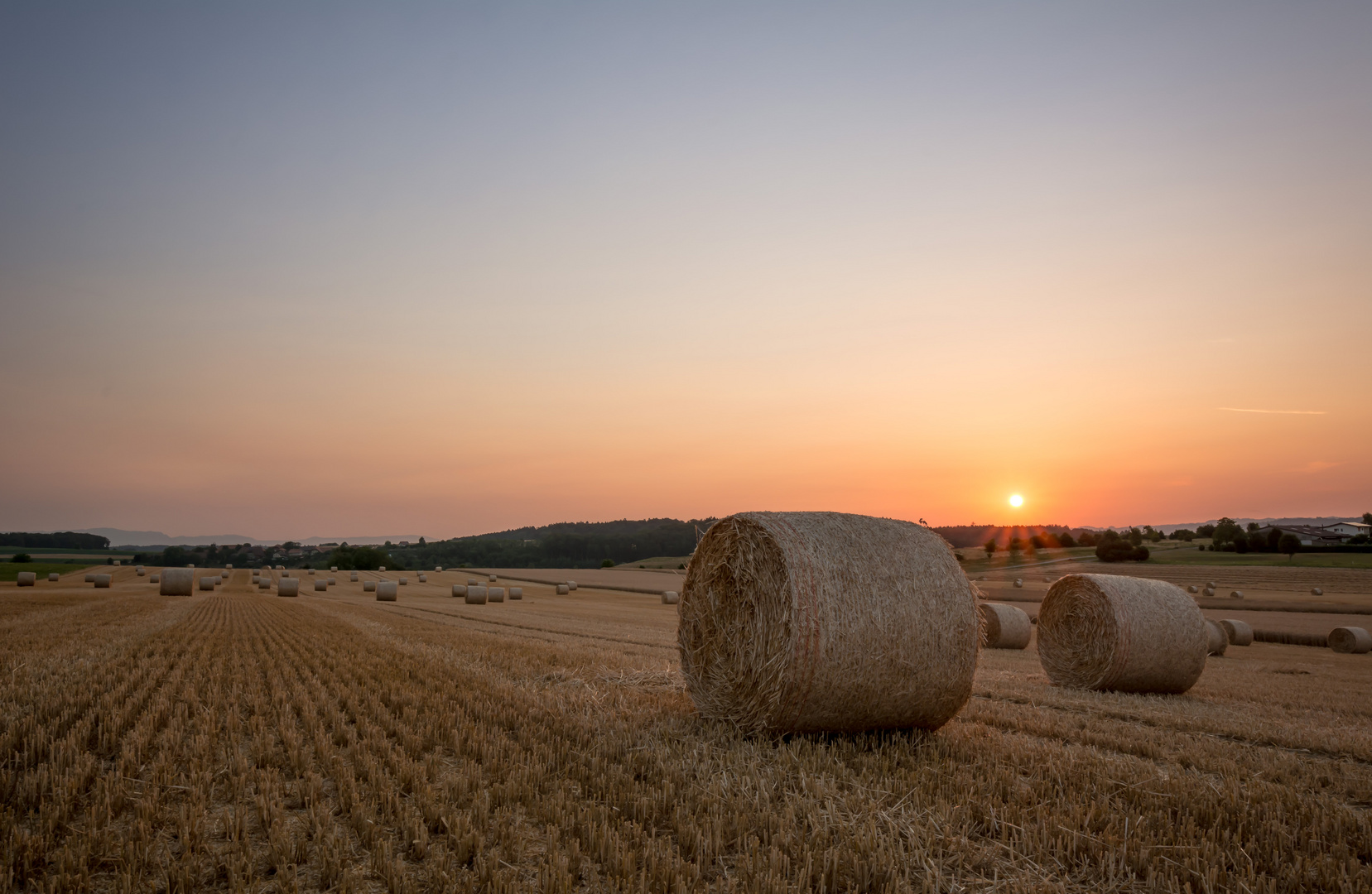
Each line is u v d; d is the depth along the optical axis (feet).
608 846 17.47
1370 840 19.07
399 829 19.34
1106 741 30.45
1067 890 16.57
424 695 35.63
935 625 30.19
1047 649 51.96
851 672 28.84
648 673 44.83
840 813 20.54
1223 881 16.78
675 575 261.24
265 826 19.53
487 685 39.24
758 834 19.22
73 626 67.36
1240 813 20.79
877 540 31.04
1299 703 45.03
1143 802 21.79
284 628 70.13
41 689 34.96
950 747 28.66
